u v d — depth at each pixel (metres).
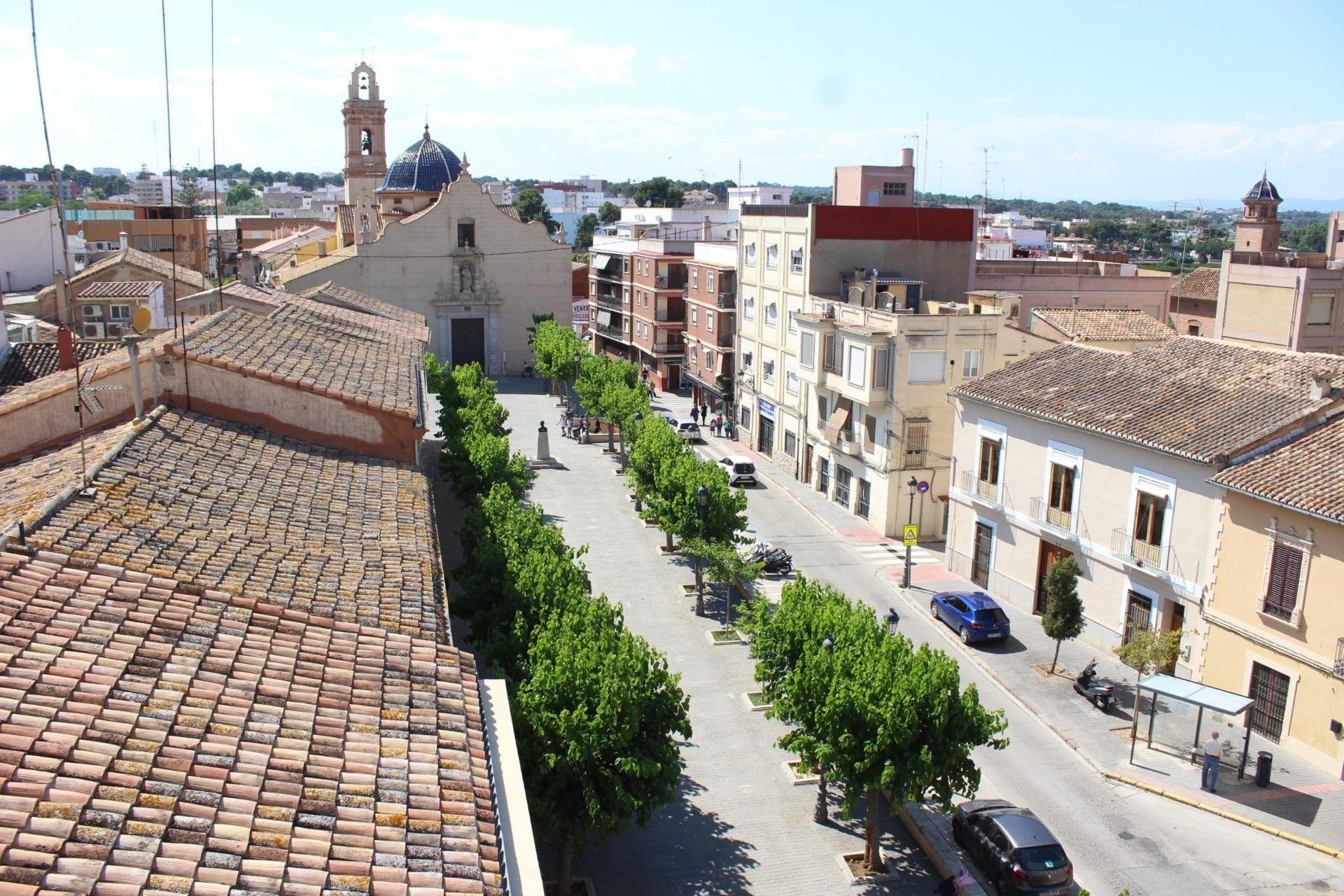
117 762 10.60
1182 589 32.66
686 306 90.56
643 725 21.91
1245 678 30.38
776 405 66.31
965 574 44.62
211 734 11.65
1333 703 27.62
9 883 8.54
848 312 54.56
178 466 20.45
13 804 9.52
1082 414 36.97
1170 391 36.34
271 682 13.15
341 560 18.34
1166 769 28.77
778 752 30.12
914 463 51.06
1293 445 30.42
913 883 23.97
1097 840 25.53
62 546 14.77
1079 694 33.59
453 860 10.84
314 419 25.56
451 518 47.12
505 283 94.25
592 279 111.81
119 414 24.31
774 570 45.75
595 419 72.44
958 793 27.28
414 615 16.62
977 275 66.81
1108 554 35.94
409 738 12.94
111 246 91.06
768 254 66.94
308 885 9.83
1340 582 27.19
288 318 34.44
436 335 93.12
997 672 35.31
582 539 50.00
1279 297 56.56
